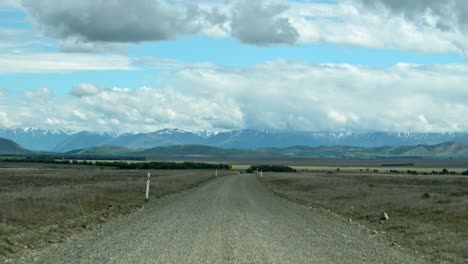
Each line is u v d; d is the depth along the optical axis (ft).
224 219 78.23
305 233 64.13
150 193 137.39
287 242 55.52
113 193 123.65
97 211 85.25
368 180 262.88
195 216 82.53
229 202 115.55
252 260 44.34
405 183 229.04
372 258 47.26
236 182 244.42
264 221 76.95
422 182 237.66
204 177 303.68
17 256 45.57
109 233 60.90
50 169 407.85
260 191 172.35
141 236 58.23
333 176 341.41
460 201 104.47
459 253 52.54
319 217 87.25
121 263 42.19
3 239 52.75
